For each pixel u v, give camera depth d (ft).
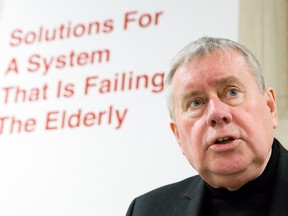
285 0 7.01
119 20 7.84
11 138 7.59
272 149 4.45
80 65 7.75
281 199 4.08
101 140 7.22
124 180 6.92
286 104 6.53
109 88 7.47
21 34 8.23
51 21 8.18
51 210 7.04
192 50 4.35
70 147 7.32
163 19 7.62
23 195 7.21
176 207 4.77
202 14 7.42
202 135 4.12
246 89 4.17
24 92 7.84
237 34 7.10
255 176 4.23
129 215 5.11
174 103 4.44
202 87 4.17
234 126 4.02
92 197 6.96
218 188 4.45
